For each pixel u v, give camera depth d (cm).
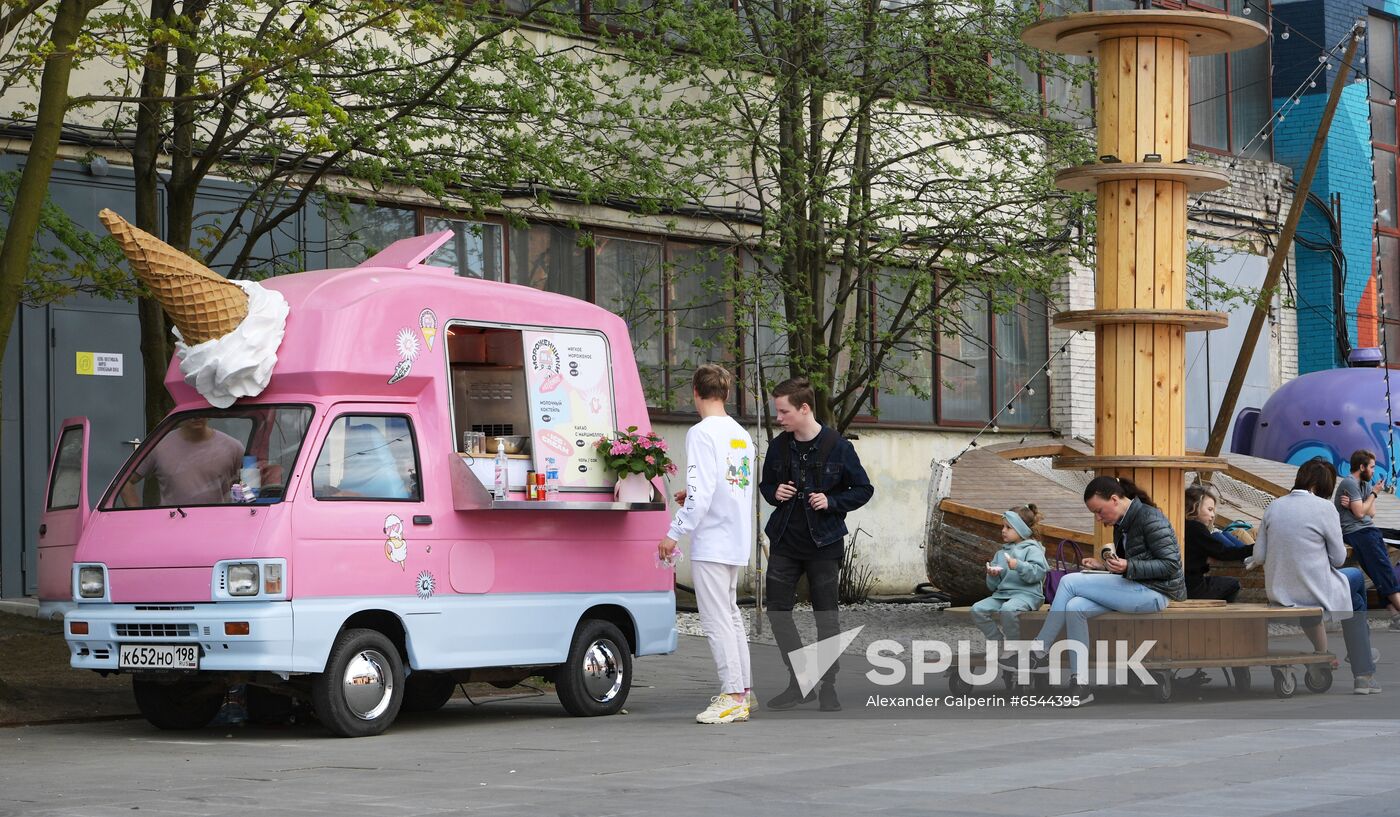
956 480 1986
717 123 2028
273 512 1015
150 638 1037
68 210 1747
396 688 1056
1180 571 1215
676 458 2252
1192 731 993
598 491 1189
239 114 1653
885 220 2136
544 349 1170
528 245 2116
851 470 1158
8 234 1204
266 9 1627
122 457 1792
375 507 1052
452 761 889
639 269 2231
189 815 696
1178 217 1288
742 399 2316
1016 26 2111
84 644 1067
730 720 1081
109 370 1788
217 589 1013
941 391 2612
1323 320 3216
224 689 1101
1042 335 2753
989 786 745
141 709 1109
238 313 1070
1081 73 2175
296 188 1769
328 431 1048
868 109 2106
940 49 2075
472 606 1096
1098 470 1300
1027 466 2128
